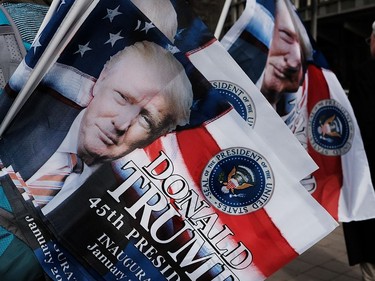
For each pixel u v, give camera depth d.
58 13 0.93
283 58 1.64
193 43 1.02
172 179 1.02
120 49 0.98
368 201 1.87
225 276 1.04
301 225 1.05
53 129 1.01
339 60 20.23
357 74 2.66
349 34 19.47
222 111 1.01
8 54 1.04
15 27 1.06
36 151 1.01
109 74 0.99
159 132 1.01
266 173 1.04
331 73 1.89
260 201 1.04
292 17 1.68
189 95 1.00
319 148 1.87
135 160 1.01
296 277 3.36
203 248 1.03
